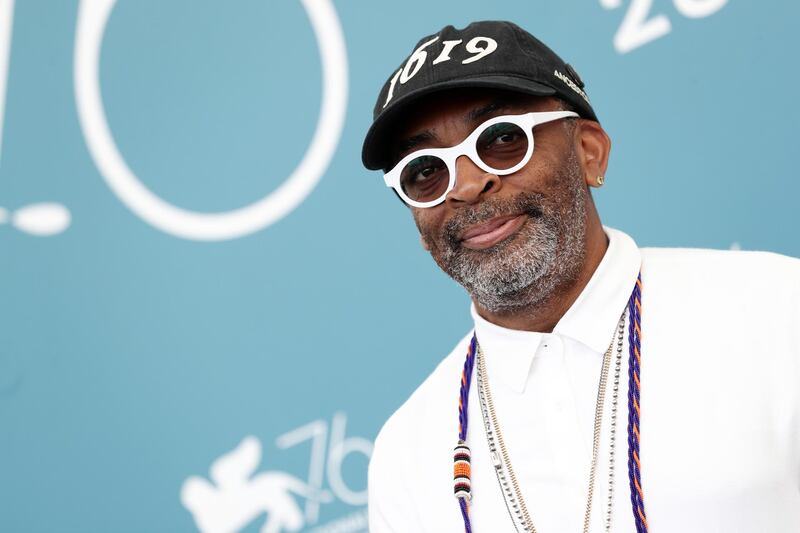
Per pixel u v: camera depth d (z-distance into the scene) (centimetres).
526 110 281
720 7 416
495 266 277
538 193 277
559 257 279
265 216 446
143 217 447
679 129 418
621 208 422
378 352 439
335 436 437
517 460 288
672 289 288
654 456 264
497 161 277
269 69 450
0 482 440
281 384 440
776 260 285
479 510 289
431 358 436
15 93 451
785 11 409
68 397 442
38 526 438
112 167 449
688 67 418
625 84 425
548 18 435
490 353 297
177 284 445
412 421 316
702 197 414
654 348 278
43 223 448
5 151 450
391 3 447
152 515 436
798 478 261
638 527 261
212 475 436
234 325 442
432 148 285
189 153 449
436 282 439
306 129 447
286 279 443
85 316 445
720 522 255
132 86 451
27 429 442
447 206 284
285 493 436
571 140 288
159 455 439
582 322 283
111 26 453
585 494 274
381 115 281
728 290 281
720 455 257
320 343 441
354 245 443
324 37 449
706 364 270
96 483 438
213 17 452
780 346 266
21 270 447
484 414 298
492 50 282
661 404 269
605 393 281
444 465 299
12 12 453
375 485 313
